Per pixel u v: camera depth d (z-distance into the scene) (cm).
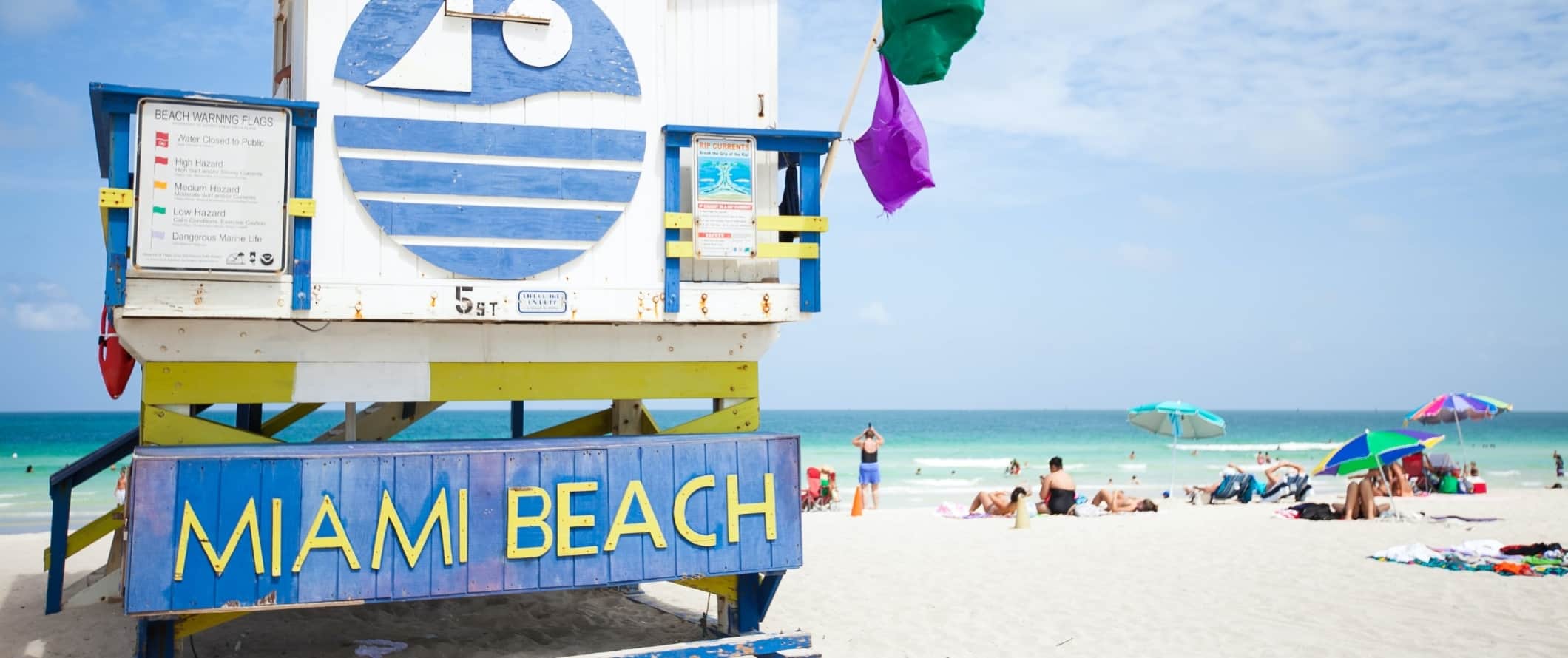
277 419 899
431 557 567
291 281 630
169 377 638
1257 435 10738
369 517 559
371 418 891
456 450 580
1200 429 2459
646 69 705
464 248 662
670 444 621
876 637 796
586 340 709
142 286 605
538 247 675
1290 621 849
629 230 693
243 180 617
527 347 698
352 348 668
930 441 8888
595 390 709
